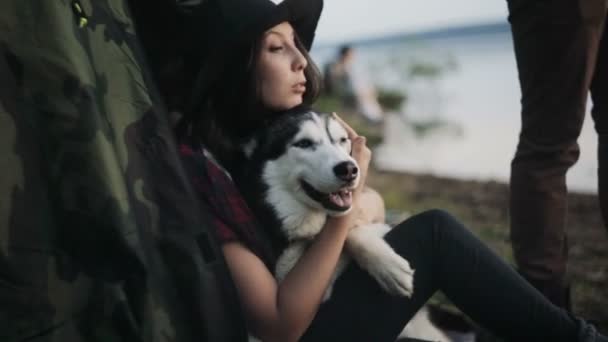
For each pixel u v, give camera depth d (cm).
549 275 277
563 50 269
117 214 164
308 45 273
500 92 1341
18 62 161
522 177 282
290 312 199
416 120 979
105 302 165
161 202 180
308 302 201
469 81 1505
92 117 164
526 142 285
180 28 240
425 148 912
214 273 182
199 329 177
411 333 262
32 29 163
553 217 277
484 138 960
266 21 226
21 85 161
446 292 225
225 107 251
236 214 211
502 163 796
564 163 278
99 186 164
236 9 229
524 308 214
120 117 178
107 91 176
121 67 183
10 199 156
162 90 247
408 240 225
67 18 168
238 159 263
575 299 345
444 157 855
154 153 183
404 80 1027
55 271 161
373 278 222
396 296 217
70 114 162
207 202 209
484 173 738
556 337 214
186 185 185
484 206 577
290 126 254
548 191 277
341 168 229
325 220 254
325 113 270
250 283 202
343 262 241
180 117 235
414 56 1044
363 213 272
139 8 237
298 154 245
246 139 263
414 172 766
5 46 160
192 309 177
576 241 448
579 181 612
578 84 273
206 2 236
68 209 163
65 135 162
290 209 248
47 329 158
